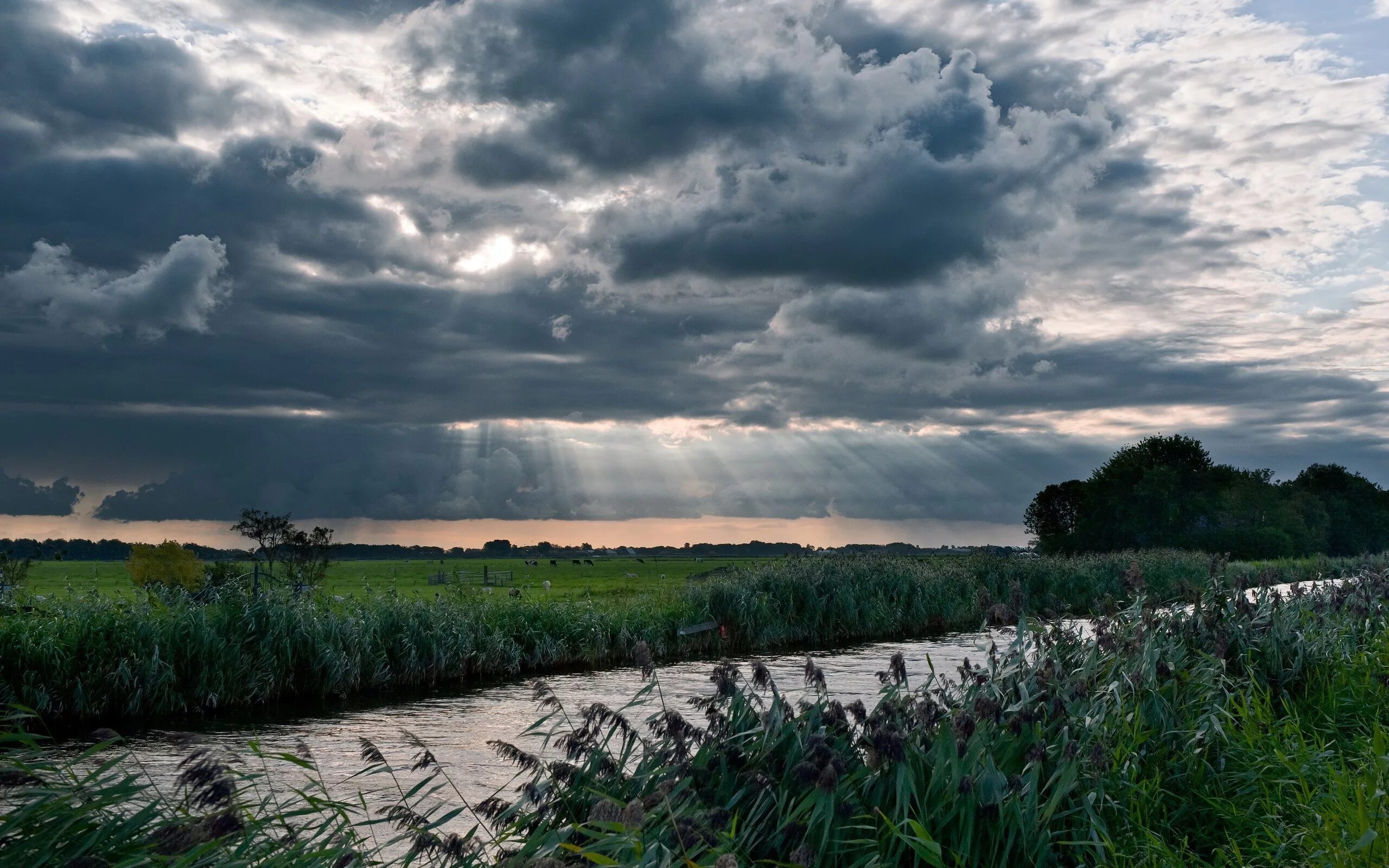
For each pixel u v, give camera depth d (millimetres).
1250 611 10156
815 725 6105
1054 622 9016
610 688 20609
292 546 24812
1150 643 8062
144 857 3773
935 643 28344
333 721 17375
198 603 21312
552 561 113062
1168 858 5668
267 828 4941
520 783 11359
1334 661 9641
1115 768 6449
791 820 5070
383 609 22750
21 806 4035
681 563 113438
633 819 4125
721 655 26219
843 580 31719
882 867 4977
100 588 31281
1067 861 5824
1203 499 94750
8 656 17000
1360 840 4781
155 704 17875
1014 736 6246
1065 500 122938
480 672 22984
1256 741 7418
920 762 5805
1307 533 99188
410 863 5180
